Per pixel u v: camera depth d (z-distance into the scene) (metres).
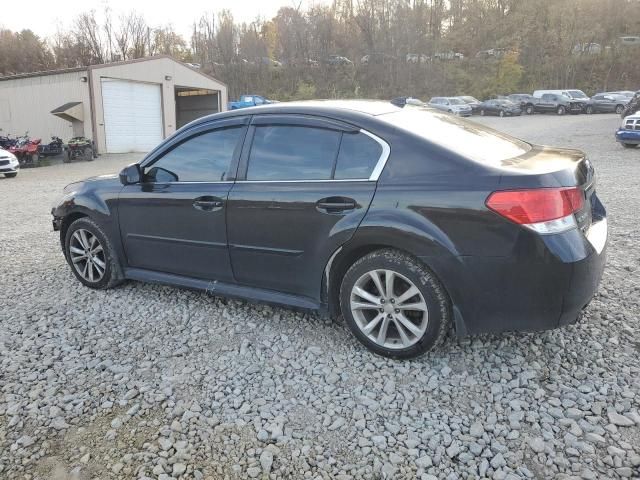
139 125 24.27
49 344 3.60
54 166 19.89
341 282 3.35
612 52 54.75
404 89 56.09
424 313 3.01
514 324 2.84
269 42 62.38
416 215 2.91
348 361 3.22
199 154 3.89
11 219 8.67
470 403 2.76
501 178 2.75
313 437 2.54
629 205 7.30
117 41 53.75
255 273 3.64
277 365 3.21
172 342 3.57
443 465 2.33
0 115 24.73
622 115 21.95
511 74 53.31
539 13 57.53
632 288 4.12
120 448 2.51
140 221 4.16
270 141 3.55
